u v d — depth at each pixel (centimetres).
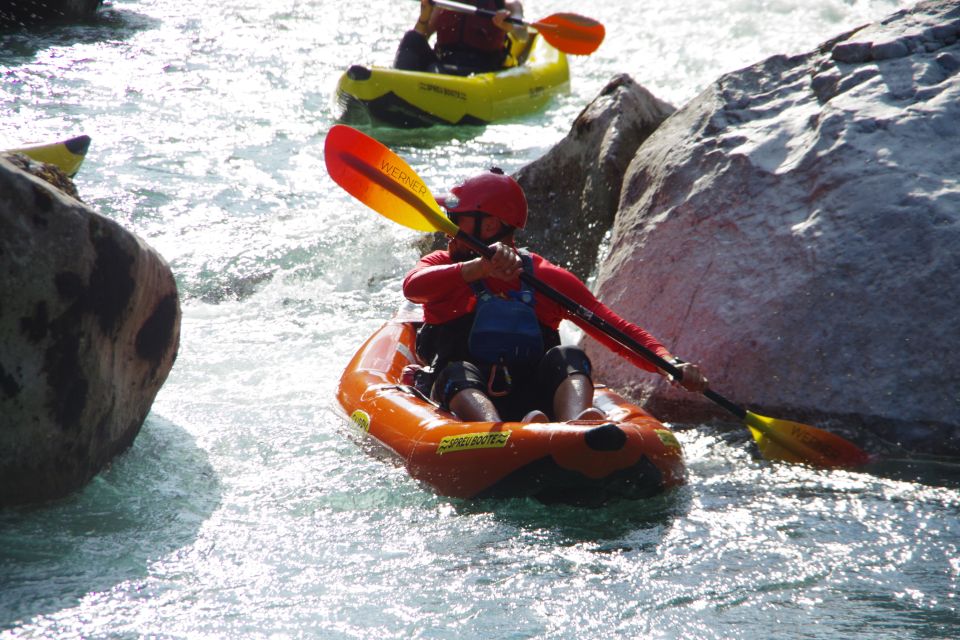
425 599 1019
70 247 1170
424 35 3912
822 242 1602
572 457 1207
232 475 1345
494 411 1353
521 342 1440
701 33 5050
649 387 1677
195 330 2002
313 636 947
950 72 1734
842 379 1521
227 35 4969
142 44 4647
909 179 1595
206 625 964
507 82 3784
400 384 1541
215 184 2911
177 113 3625
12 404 1138
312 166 3128
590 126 2316
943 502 1277
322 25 5325
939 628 954
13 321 1127
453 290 1468
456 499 1277
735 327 1619
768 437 1427
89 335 1205
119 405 1301
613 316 1486
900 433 1472
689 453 1485
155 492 1271
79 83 3916
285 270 2330
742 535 1175
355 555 1120
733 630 955
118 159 3066
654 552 1130
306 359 1861
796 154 1720
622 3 5800
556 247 2297
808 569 1084
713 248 1709
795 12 5334
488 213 1505
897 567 1088
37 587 1023
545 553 1127
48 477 1195
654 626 964
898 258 1545
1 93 3678
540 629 962
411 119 3591
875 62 1794
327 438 1480
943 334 1480
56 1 4916
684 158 1836
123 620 969
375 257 2400
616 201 2202
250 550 1127
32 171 1314
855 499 1291
